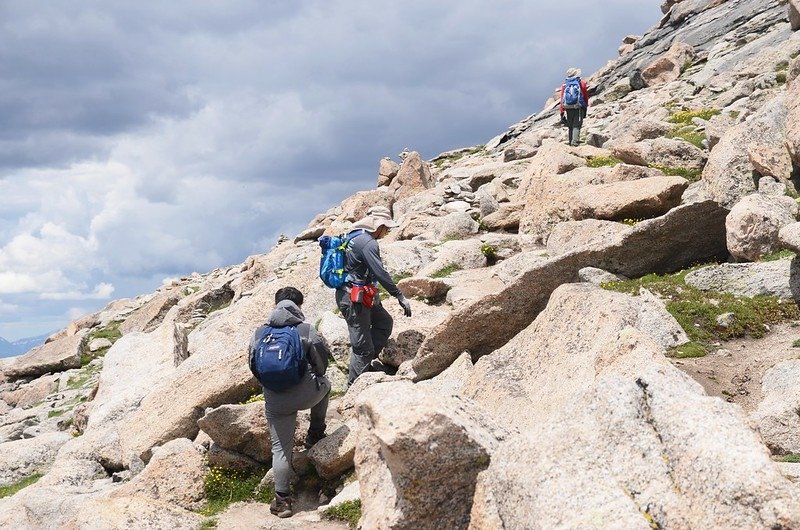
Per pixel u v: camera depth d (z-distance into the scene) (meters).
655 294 10.22
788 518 4.13
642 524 4.51
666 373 5.55
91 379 21.47
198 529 8.30
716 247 11.64
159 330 18.03
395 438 5.90
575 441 5.24
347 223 23.62
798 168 13.02
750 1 38.75
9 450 14.00
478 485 5.76
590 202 14.95
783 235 9.49
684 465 4.74
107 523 8.02
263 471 9.56
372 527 6.29
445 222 18.25
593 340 8.40
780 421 6.82
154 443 11.31
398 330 12.23
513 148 26.27
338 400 10.65
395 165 30.00
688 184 15.30
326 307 15.94
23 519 10.34
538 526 4.80
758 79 22.52
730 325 9.30
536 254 14.43
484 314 10.36
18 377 23.66
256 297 16.72
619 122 26.92
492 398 8.80
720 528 4.32
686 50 34.09
